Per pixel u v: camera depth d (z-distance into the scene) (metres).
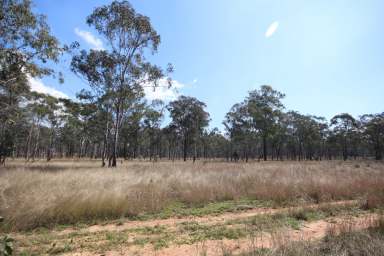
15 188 7.41
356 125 61.12
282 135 60.00
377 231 4.50
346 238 4.17
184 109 50.16
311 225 5.65
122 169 15.70
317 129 63.88
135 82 23.09
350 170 17.08
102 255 4.08
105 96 22.69
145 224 5.88
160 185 9.38
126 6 21.48
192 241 4.69
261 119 45.12
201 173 13.70
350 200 8.35
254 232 5.11
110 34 22.23
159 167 18.23
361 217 6.25
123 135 49.59
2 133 25.89
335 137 63.56
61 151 68.19
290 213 6.41
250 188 9.70
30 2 14.51
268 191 8.91
